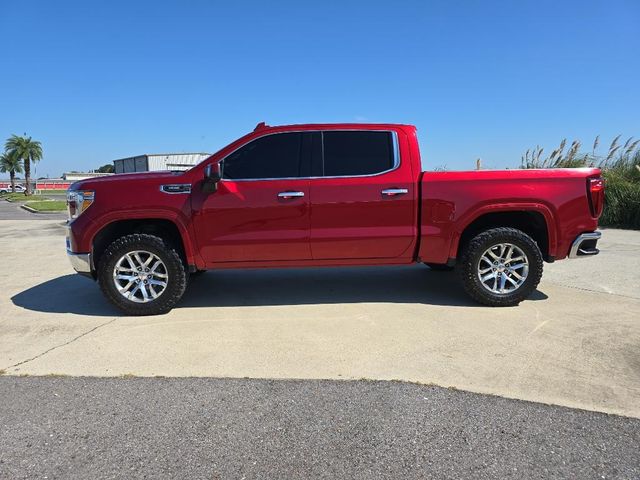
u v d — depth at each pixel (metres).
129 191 5.00
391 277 6.71
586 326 4.53
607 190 12.24
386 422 2.93
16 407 3.16
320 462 2.57
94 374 3.65
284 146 5.15
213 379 3.54
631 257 8.02
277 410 3.09
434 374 3.56
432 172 5.13
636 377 3.47
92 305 5.52
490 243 5.07
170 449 2.70
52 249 10.05
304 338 4.33
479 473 2.46
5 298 5.86
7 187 107.50
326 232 5.09
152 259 5.04
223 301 5.59
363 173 5.12
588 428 2.84
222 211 5.01
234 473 2.49
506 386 3.36
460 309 5.13
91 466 2.55
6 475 2.48
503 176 5.11
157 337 4.41
